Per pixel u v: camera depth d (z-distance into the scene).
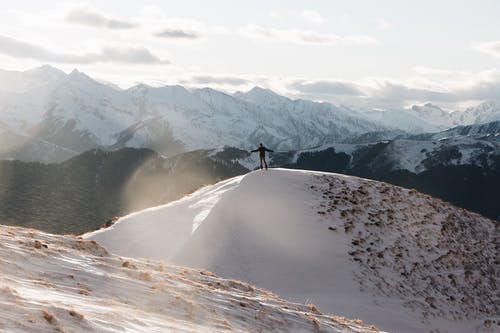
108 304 11.94
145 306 13.20
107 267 15.99
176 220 42.53
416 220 46.19
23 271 12.72
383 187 50.31
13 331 7.56
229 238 39.09
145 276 16.05
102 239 41.06
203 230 39.47
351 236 41.31
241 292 19.61
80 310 10.01
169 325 11.52
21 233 17.69
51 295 10.93
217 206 42.25
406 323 33.38
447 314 36.09
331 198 45.59
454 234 46.12
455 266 41.88
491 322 36.56
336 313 32.19
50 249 15.88
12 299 9.04
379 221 44.22
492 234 48.62
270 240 39.47
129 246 39.50
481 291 40.09
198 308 14.59
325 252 38.91
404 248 41.91
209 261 36.75
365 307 33.84
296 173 49.28
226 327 13.79
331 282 36.38
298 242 39.56
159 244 39.34
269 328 15.52
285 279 36.12
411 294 37.09
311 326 17.33
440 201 51.28
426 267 40.50
